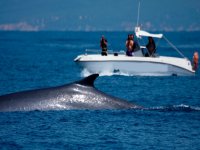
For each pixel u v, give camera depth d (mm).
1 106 76562
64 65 178625
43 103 76812
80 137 68562
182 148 65562
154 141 67812
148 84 119688
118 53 140375
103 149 64625
